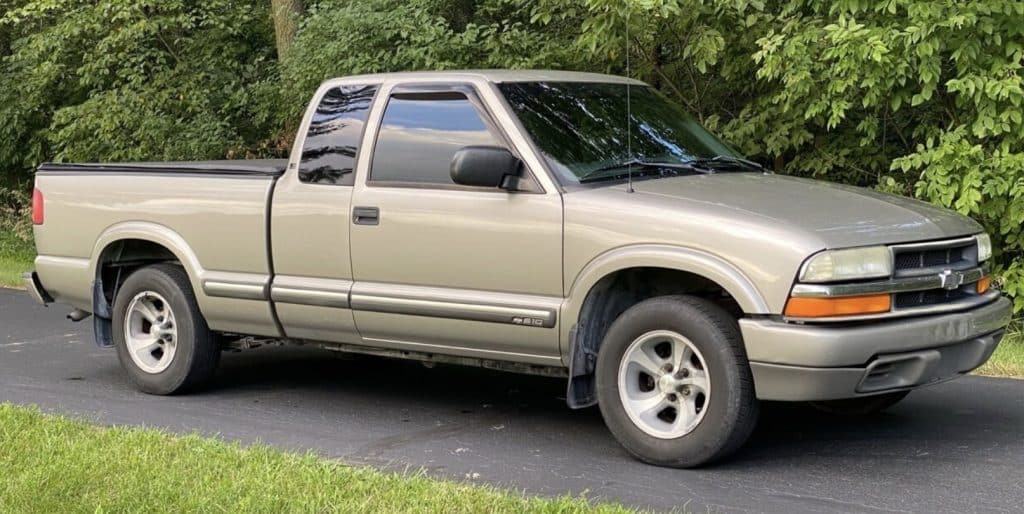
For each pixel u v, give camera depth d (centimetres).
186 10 1516
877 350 509
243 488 486
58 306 1134
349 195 644
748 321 515
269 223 677
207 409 695
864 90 975
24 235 1638
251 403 712
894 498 500
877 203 570
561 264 569
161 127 1442
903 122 1033
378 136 643
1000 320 575
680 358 545
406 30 1134
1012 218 901
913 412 663
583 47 1056
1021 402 686
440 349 627
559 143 598
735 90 1102
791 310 504
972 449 580
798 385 507
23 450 549
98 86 1570
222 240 699
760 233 514
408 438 618
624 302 586
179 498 473
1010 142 909
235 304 695
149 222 735
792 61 942
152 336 745
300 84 1224
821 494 506
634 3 945
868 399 637
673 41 1064
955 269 550
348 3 1217
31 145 1702
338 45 1159
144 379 737
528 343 588
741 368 524
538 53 1125
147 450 549
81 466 517
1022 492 508
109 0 1459
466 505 467
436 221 608
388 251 628
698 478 533
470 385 761
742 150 1039
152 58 1534
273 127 1452
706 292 576
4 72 1744
